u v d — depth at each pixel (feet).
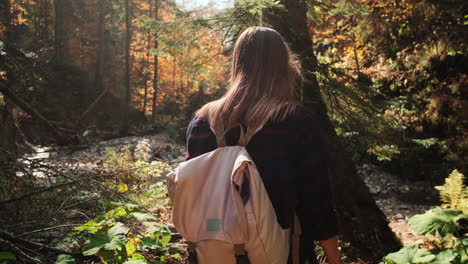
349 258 14.78
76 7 100.12
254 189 3.80
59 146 42.37
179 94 95.50
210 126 4.43
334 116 16.48
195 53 15.85
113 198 12.23
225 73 15.62
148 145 26.27
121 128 68.33
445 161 33.50
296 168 4.17
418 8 34.55
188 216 4.02
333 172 15.58
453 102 35.09
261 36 4.57
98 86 87.86
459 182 13.42
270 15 14.70
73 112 76.43
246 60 4.53
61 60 86.12
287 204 4.05
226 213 3.88
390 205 29.12
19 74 25.14
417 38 39.37
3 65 23.30
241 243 3.76
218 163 4.13
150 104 98.68
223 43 15.35
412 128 36.37
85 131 65.92
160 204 15.19
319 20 17.37
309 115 4.25
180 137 53.57
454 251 7.95
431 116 35.86
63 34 93.50
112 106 86.38
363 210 15.80
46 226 10.08
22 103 23.90
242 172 3.89
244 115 4.29
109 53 101.91
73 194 11.37
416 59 38.73
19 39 80.79
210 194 4.03
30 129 43.34
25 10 86.94
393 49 40.86
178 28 14.80
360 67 43.11
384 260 7.84
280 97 4.39
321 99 15.37
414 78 38.45
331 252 4.26
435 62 37.17
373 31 40.32
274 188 4.04
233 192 3.83
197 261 3.96
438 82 36.68
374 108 15.65
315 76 15.28
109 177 11.69
